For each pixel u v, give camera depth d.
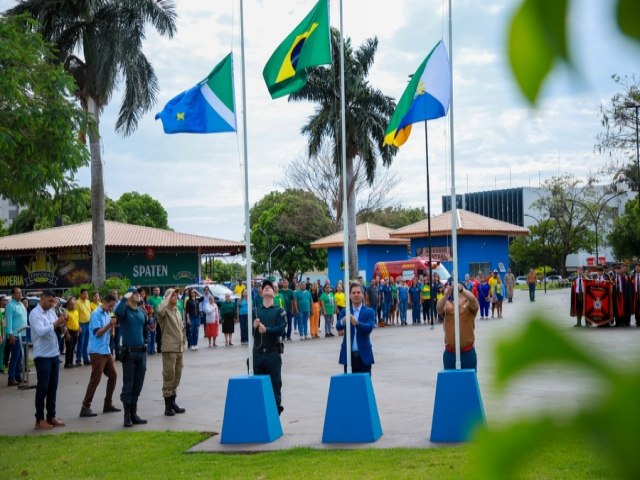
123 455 9.16
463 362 9.47
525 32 0.41
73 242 40.41
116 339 21.56
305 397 13.17
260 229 59.75
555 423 0.41
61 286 41.81
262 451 9.05
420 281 32.81
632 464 0.39
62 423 11.58
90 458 9.05
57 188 17.64
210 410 12.41
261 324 10.78
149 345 23.00
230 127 10.60
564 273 65.44
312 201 54.97
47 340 11.50
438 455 8.10
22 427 11.63
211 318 24.83
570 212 63.53
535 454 0.42
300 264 61.06
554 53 0.40
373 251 51.62
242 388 9.67
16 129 16.59
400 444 8.91
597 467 0.41
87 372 18.80
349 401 9.30
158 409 12.73
